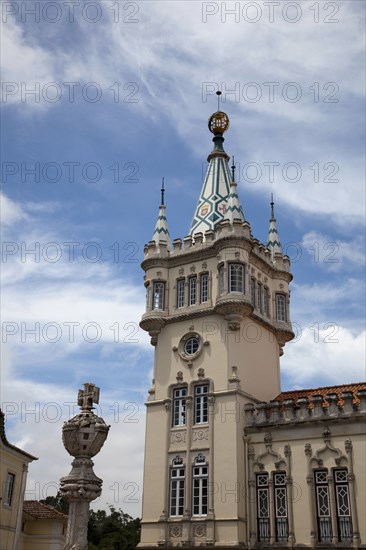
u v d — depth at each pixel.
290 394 38.25
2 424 38.69
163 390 37.94
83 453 18.81
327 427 32.34
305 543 30.69
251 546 31.84
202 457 34.75
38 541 46.19
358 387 36.16
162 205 43.66
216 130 46.75
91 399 19.91
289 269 43.38
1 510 39.38
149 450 36.75
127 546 68.06
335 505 30.72
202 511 33.59
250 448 34.19
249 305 36.78
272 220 45.25
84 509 18.34
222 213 42.00
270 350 40.25
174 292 40.09
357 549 29.25
